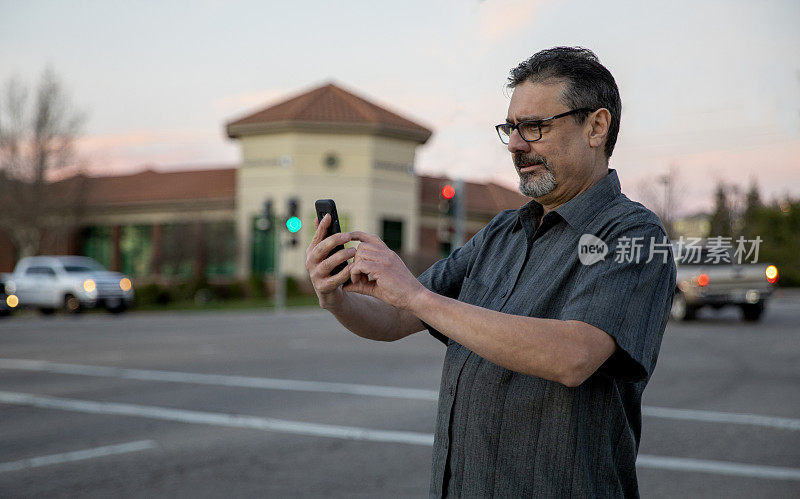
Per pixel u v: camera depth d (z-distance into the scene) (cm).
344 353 1273
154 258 3756
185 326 1902
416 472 562
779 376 1002
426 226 3578
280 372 1055
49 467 573
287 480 540
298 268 3334
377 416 752
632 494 186
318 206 186
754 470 562
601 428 176
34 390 911
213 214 3631
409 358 1205
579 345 161
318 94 3522
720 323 1759
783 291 3231
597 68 181
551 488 173
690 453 610
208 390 905
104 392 895
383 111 3506
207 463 584
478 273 205
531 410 175
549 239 187
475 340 163
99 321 2125
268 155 3384
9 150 3662
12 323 2038
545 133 182
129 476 549
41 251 4016
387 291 171
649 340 168
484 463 179
